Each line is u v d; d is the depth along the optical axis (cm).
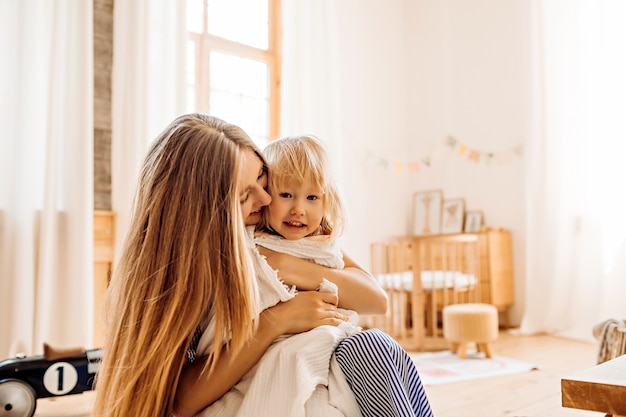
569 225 357
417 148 470
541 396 210
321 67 388
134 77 286
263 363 79
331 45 393
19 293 241
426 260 406
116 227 279
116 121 288
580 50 358
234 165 79
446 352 304
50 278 251
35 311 247
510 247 401
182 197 77
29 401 177
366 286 99
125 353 74
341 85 429
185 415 81
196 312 74
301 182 97
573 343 327
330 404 79
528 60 396
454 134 445
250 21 392
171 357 73
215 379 78
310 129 377
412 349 318
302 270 94
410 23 481
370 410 78
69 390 183
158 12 302
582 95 356
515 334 363
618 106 339
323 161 101
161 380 73
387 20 473
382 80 462
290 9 378
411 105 477
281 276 92
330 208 102
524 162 398
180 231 75
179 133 81
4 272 243
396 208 458
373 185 443
